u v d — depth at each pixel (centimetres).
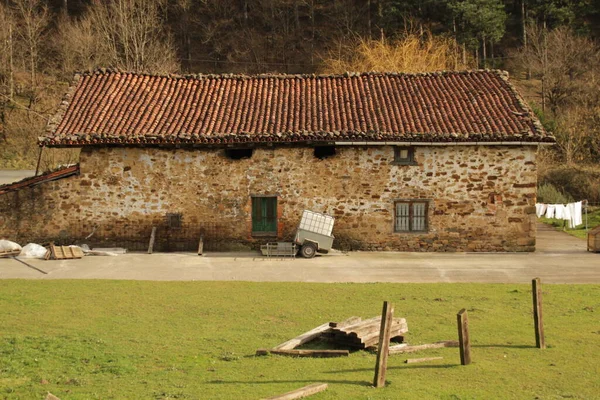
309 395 1055
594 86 5650
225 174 2566
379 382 1109
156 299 1786
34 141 5181
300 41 7369
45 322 1542
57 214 2569
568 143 4750
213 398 1054
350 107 2723
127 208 2569
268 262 2356
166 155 2561
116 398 1066
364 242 2566
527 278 2119
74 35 5897
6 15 6238
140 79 2902
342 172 2552
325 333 1393
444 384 1137
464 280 2091
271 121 2620
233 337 1441
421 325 1548
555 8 7019
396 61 4409
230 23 7631
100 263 2311
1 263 2295
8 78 5838
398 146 2534
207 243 2573
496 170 2539
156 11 6712
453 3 6034
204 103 2767
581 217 3422
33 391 1103
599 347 1384
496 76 2919
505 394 1100
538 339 1383
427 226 2564
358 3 7644
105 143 2503
